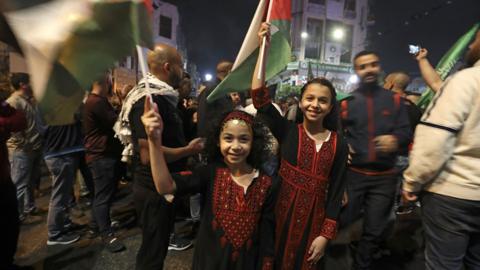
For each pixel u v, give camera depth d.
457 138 1.62
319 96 1.90
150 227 2.04
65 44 1.08
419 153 1.66
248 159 1.70
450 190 1.66
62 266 2.80
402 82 3.49
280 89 12.89
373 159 2.47
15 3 1.06
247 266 1.60
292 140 1.98
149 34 1.19
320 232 1.92
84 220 3.77
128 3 1.14
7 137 1.86
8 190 1.82
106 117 3.03
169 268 2.85
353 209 2.57
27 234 3.38
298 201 1.91
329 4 27.44
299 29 27.06
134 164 2.11
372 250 2.59
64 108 1.17
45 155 3.10
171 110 2.09
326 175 1.93
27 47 1.04
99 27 1.13
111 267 2.81
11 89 3.61
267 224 1.67
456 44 3.10
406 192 1.80
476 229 1.69
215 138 1.71
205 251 1.63
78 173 4.57
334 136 1.98
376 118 2.48
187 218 3.86
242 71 1.87
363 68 2.53
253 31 1.82
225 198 1.63
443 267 1.73
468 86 1.55
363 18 28.55
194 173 1.69
